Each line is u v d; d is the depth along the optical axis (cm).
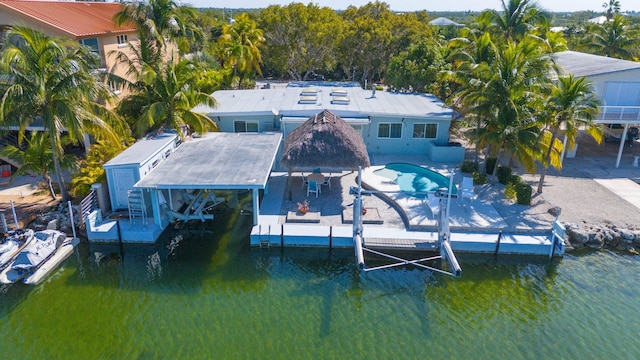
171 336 1452
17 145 2606
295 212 2127
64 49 1923
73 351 1387
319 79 6184
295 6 5362
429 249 1891
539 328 1518
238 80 4788
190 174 1977
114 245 1980
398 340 1454
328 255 1936
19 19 2580
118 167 2016
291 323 1521
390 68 4212
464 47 3331
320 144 2180
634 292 1709
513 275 1814
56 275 1772
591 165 2889
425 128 2878
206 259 1892
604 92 2922
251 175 1969
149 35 2878
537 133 2255
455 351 1413
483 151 3100
